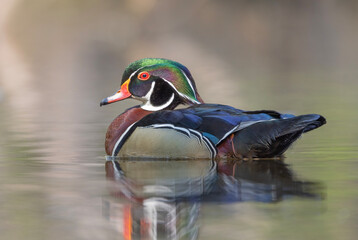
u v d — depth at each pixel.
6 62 37.66
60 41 47.47
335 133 14.64
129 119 12.73
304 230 7.33
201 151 11.66
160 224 7.79
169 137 11.85
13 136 15.33
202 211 8.23
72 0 50.56
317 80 27.61
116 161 11.98
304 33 48.59
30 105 22.14
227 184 9.73
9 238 7.36
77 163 11.84
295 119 10.95
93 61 37.94
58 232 7.57
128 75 13.25
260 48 43.28
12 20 49.44
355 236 7.08
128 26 49.53
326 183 9.65
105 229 7.68
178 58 37.69
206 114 11.87
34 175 10.73
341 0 51.72
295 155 12.16
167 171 10.87
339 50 40.41
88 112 20.27
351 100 21.20
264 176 10.30
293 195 8.94
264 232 7.29
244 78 28.98
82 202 8.85
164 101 13.09
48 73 32.91
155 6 50.44
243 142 11.42
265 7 52.19
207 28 50.81
